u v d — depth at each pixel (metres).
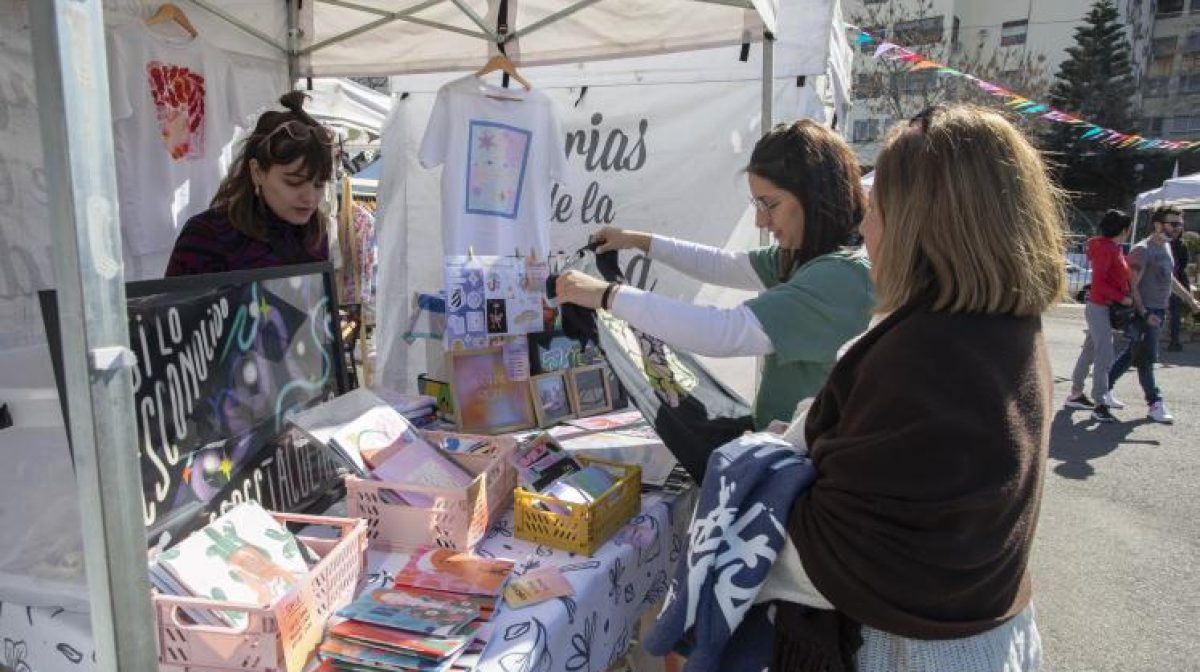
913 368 0.80
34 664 1.08
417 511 1.26
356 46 2.81
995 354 0.81
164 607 0.91
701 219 3.36
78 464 0.67
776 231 1.51
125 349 0.68
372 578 1.18
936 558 0.80
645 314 1.42
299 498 1.40
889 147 0.90
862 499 0.83
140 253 2.20
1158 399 5.64
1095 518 3.75
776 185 1.44
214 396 1.21
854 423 0.84
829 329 1.36
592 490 1.40
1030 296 0.82
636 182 3.42
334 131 5.04
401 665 0.93
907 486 0.79
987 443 0.78
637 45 2.61
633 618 1.37
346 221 4.86
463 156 2.62
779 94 3.14
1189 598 2.96
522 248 2.76
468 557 1.20
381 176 3.77
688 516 1.64
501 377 1.94
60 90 0.62
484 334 1.88
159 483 1.08
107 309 0.67
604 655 1.25
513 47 2.67
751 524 0.94
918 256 0.85
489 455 1.47
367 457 1.33
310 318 1.49
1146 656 2.56
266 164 1.63
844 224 1.42
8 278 1.83
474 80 2.60
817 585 0.88
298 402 1.43
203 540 1.01
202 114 2.33
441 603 1.06
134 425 0.70
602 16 2.54
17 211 1.85
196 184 2.35
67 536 1.08
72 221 0.63
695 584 0.95
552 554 1.30
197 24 2.33
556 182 2.90
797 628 0.93
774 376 1.51
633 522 1.44
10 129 1.80
